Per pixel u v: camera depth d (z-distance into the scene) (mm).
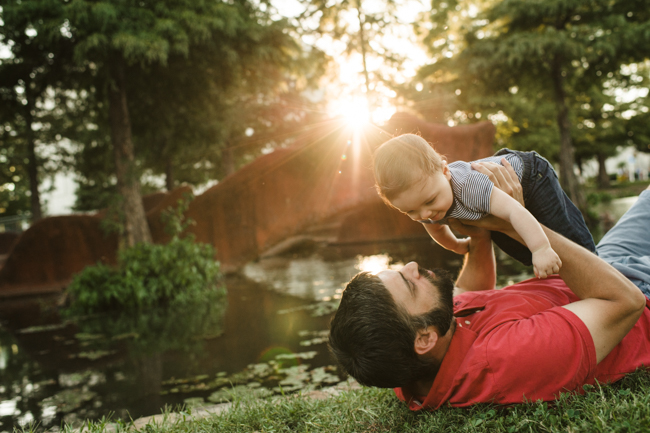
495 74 18891
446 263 11797
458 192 1986
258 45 11734
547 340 1613
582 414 1605
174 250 10664
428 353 1737
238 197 13633
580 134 27703
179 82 12086
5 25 9352
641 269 2090
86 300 9805
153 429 2266
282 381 4488
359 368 1679
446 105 18609
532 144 21734
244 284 11609
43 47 10211
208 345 6297
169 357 5883
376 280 1711
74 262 14406
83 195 21375
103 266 10906
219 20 10445
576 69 18938
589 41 16703
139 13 9875
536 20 17750
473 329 1857
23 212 31125
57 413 4281
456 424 1739
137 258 10328
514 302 1858
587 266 1690
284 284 11109
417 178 1913
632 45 16578
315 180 13508
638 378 1752
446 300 1736
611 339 1666
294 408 2316
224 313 8414
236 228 13688
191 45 11109
